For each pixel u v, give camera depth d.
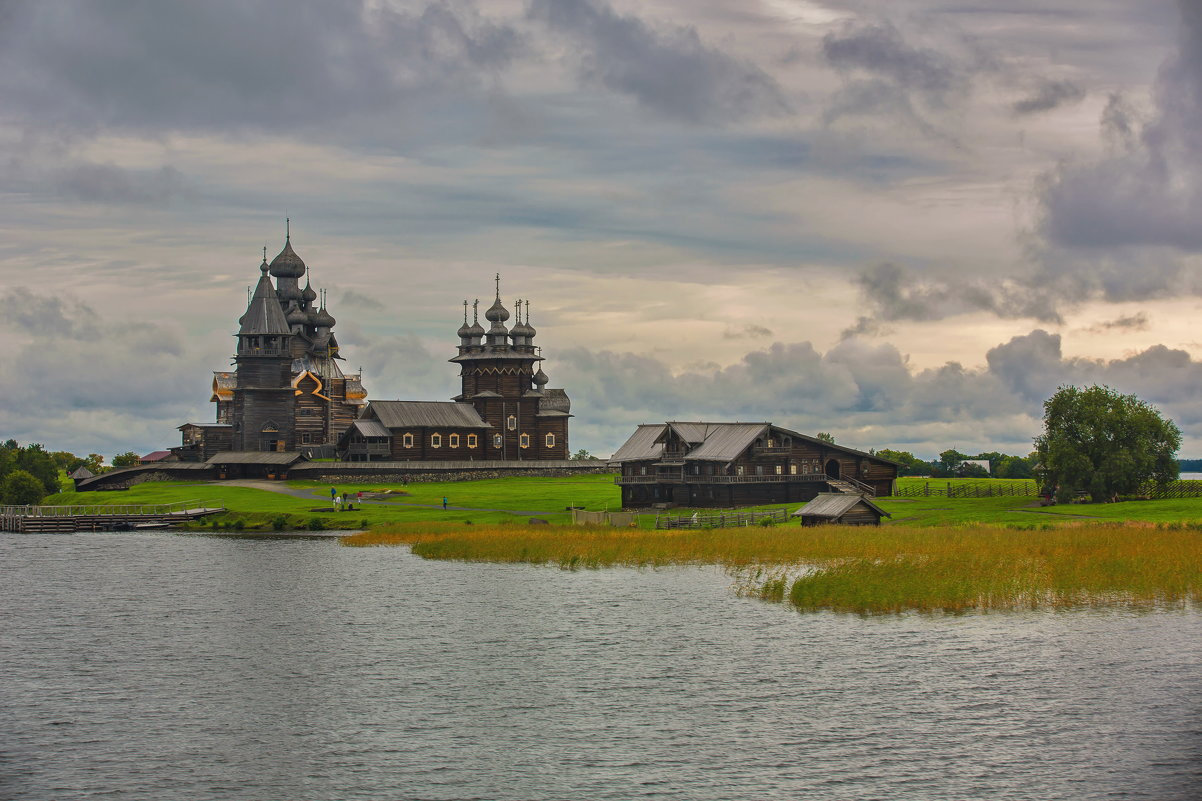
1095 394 131.00
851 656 57.41
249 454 187.88
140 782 41.66
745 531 103.12
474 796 40.12
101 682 54.81
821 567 84.50
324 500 157.25
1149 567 75.31
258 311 195.25
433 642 62.53
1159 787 40.16
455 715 48.81
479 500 153.88
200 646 62.53
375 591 80.44
